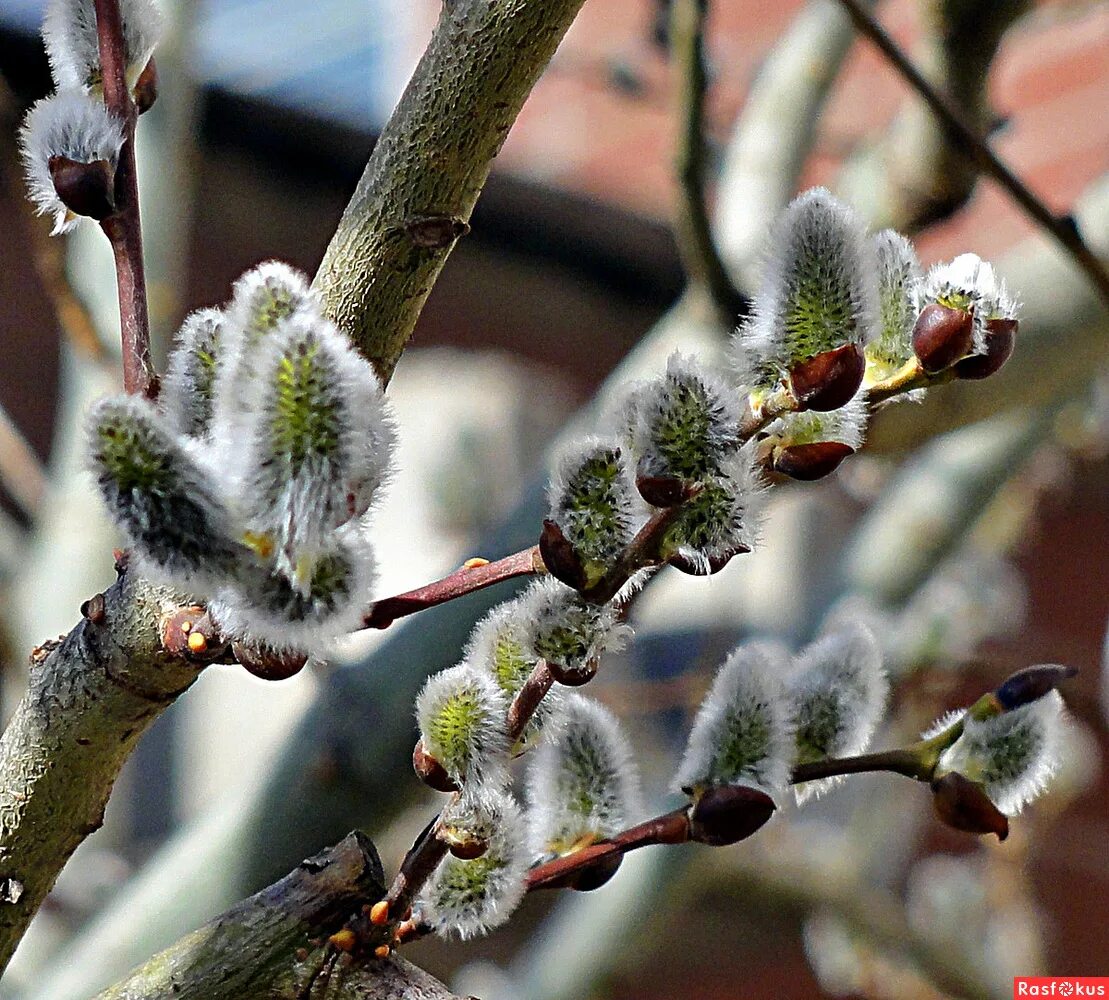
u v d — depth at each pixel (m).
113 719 0.65
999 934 1.75
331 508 0.61
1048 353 1.11
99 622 0.65
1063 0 1.53
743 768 0.65
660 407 0.62
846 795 1.93
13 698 1.25
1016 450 1.51
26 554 1.29
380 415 0.61
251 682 1.90
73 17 0.67
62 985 0.90
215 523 0.61
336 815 0.90
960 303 0.64
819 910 1.74
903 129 1.17
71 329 1.04
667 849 1.40
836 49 1.37
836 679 0.67
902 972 1.76
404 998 0.65
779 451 0.64
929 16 1.12
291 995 0.65
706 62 0.96
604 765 0.67
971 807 0.66
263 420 0.61
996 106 2.07
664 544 0.62
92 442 0.61
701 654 1.73
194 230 1.85
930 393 1.08
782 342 0.63
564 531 0.62
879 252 0.64
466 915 0.65
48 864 0.66
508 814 0.65
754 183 1.33
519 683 0.65
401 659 0.91
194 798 2.00
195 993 0.65
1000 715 0.66
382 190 0.65
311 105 1.77
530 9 0.64
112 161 0.65
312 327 0.61
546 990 1.43
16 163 1.06
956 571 1.67
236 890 0.90
